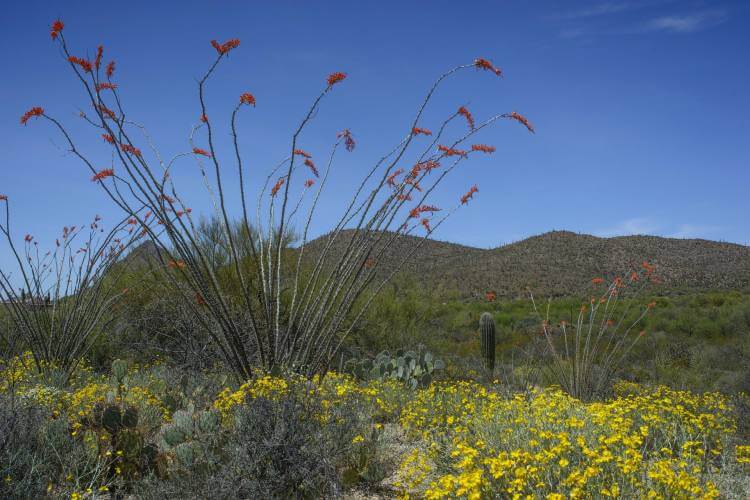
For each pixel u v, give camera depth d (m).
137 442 3.97
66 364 8.50
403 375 8.16
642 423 5.07
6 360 7.66
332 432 4.21
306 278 9.71
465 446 3.75
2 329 8.78
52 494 3.61
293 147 5.90
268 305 6.04
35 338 8.42
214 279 5.89
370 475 4.17
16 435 3.88
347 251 6.36
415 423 5.45
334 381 6.50
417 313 14.17
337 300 8.59
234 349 5.86
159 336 9.77
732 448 4.70
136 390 5.82
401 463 4.49
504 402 5.28
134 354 9.73
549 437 3.71
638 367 11.36
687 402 6.41
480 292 43.81
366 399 5.65
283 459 3.76
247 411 4.05
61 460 3.82
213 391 6.02
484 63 5.65
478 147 6.00
